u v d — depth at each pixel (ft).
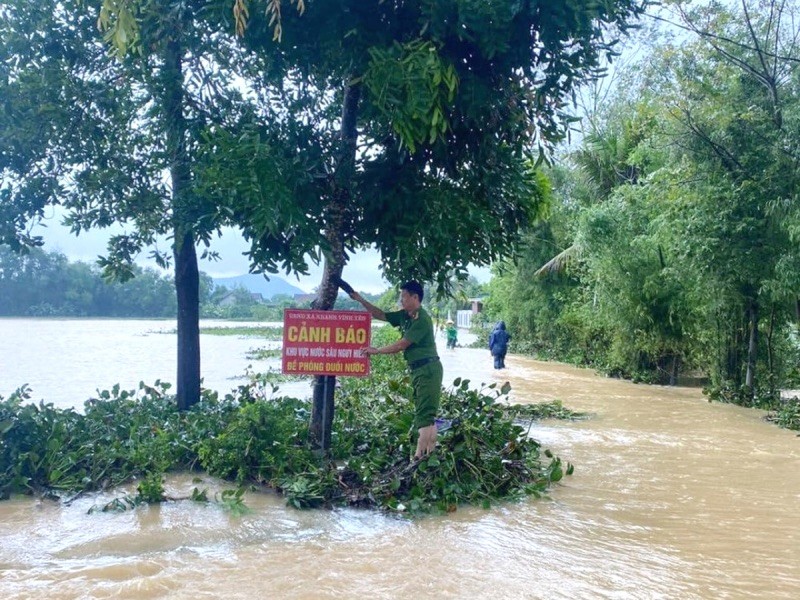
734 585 15.47
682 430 36.68
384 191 23.70
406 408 29.04
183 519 19.01
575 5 19.81
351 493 21.38
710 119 42.75
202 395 33.78
